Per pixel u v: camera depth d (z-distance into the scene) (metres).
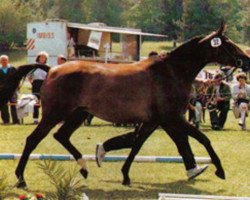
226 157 12.66
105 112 9.48
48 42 33.41
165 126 9.66
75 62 9.62
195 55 9.75
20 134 15.81
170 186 9.86
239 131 17.19
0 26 76.06
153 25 99.12
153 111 9.57
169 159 11.30
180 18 92.06
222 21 9.90
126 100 9.42
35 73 17.83
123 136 10.08
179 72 9.67
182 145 9.97
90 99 9.42
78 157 9.99
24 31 78.12
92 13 100.25
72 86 9.40
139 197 9.06
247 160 12.31
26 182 9.84
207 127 18.14
